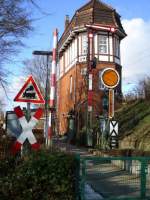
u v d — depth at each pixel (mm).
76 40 49312
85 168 9156
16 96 10117
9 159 9164
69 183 8773
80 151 27234
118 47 49500
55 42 12977
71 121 42062
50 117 13516
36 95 10219
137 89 39656
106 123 26359
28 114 10172
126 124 28359
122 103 39312
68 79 52906
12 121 14641
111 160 9711
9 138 11727
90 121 32594
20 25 14359
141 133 24016
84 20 48188
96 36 47594
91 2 49156
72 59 50969
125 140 24750
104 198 9477
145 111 29297
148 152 18500
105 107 29250
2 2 13617
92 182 9438
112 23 48219
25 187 8547
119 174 9945
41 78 45844
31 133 10039
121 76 49500
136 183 9789
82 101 44750
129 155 19938
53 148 9758
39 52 19484
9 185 8477
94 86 45375
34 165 8648
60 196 8711
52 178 8664
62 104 56000
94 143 30609
